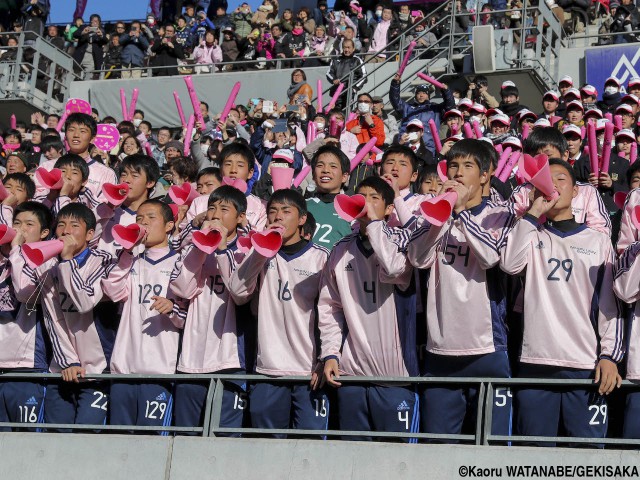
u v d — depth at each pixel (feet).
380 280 17.85
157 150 39.68
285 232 18.76
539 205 16.94
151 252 19.81
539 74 42.37
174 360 19.35
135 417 19.29
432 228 16.88
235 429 18.11
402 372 17.88
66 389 20.12
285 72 48.91
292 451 17.48
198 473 17.87
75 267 19.26
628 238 18.07
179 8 58.08
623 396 17.21
